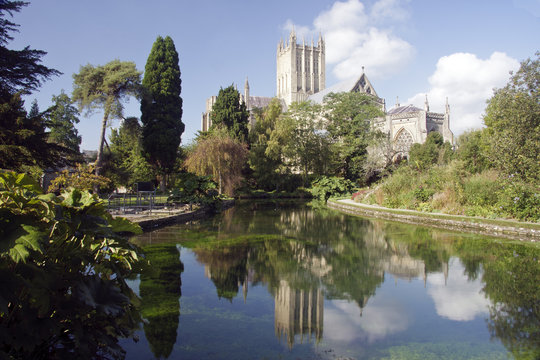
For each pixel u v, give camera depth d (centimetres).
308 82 9138
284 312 562
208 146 2998
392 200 2234
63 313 338
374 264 884
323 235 1345
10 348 329
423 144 4334
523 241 1190
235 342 450
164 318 529
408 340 462
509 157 1560
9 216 330
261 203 3403
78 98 2955
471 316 548
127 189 3141
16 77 1584
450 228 1516
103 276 448
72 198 430
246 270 822
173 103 3997
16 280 299
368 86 6700
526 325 511
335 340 461
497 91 1812
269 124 5306
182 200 2059
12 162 1334
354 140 4206
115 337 412
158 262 891
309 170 4684
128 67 3000
